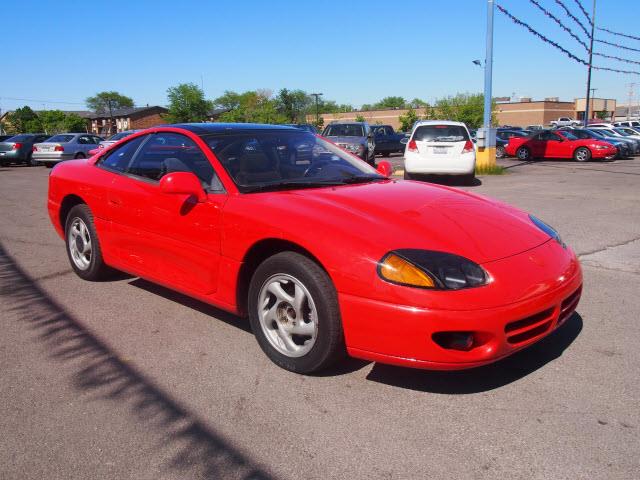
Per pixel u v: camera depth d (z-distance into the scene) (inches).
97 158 189.5
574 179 560.4
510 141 920.3
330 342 115.6
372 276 108.0
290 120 2436.0
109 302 173.8
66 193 192.9
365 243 111.5
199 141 151.6
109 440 101.1
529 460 94.0
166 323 156.3
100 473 92.0
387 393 117.1
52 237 279.6
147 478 90.7
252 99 3083.2
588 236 269.7
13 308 169.3
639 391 116.5
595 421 105.4
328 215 120.9
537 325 112.4
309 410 110.7
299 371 123.6
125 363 131.8
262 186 139.8
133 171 168.9
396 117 3462.1
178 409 111.4
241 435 102.4
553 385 119.5
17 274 206.2
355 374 125.6
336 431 103.3
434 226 118.6
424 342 104.3
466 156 508.4
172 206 148.4
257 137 159.0
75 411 110.8
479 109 2305.6
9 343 143.6
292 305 121.6
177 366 130.1
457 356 104.8
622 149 891.4
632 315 160.6
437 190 149.6
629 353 134.8
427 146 513.3
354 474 91.2
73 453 97.3
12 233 291.0
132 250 167.2
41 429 104.7
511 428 103.7
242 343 142.6
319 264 117.9
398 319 105.1
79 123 3090.6
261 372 126.8
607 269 211.2
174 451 97.7
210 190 141.9
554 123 2819.9
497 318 104.2
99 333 149.6
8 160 922.7
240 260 131.2
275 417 108.3
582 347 138.5
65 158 885.2
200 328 152.6
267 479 90.2
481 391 117.6
